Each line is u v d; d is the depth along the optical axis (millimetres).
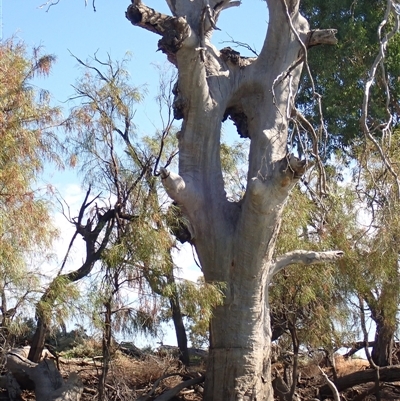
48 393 12508
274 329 14258
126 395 13086
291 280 13305
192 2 12258
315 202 14141
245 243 11742
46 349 15367
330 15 21000
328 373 16250
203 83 12086
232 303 11898
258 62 12781
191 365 16047
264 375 12031
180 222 12219
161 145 12859
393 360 16734
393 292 13711
